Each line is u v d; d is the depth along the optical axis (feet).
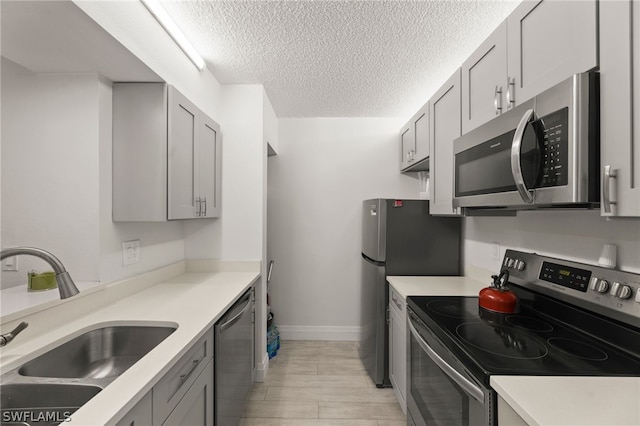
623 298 3.18
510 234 5.52
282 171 10.22
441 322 4.09
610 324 3.33
